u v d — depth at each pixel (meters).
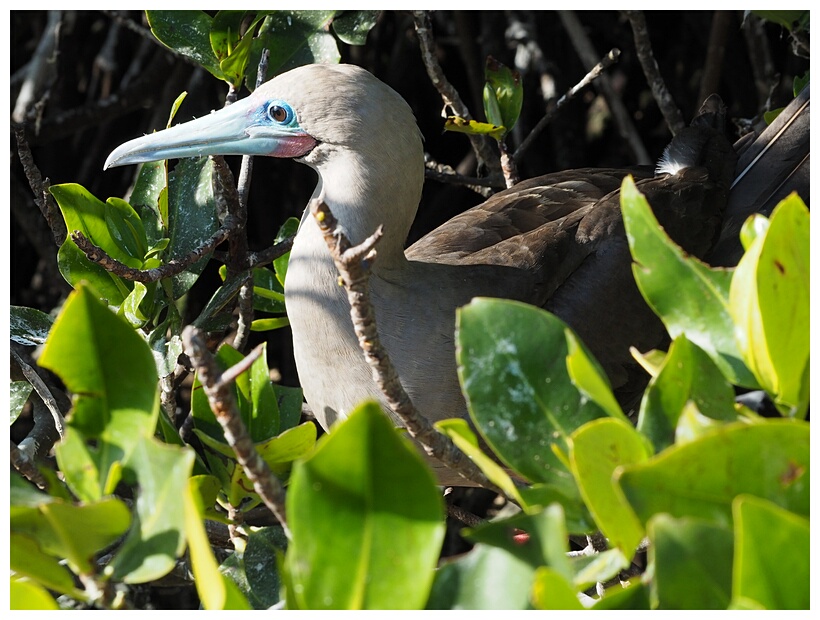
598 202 9.09
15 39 14.72
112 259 6.92
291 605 4.07
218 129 7.91
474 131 9.30
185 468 4.09
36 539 4.25
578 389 4.48
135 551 4.21
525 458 4.46
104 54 14.31
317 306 7.63
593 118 15.11
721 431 3.78
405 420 4.82
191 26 8.23
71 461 4.50
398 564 3.84
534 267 8.40
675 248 4.63
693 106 14.82
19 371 8.12
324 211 4.36
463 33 13.61
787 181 9.63
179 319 7.86
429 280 7.93
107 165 7.97
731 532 3.74
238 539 6.01
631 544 4.19
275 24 8.84
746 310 4.32
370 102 7.73
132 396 4.54
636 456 4.11
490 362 4.49
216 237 7.62
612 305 8.60
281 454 5.57
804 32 9.47
